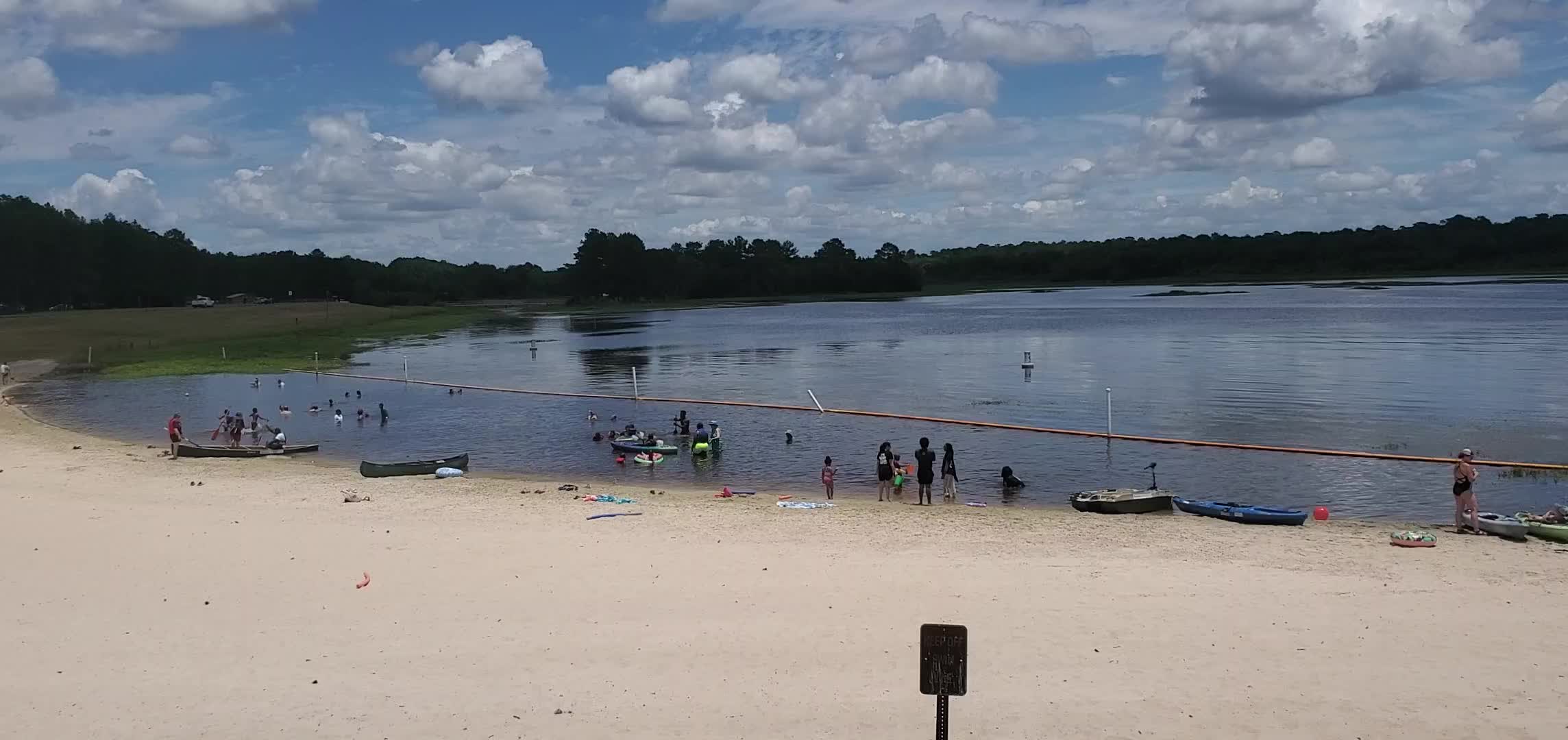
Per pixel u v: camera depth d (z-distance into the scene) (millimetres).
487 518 26375
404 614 17969
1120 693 14180
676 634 16750
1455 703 13773
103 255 175125
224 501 29391
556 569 20672
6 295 157625
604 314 190500
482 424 49781
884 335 110750
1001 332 110812
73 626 17484
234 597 19078
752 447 41656
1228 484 32875
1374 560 21172
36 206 185250
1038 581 19406
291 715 13867
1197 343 87500
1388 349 76375
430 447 42781
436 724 13562
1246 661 15266
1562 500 29797
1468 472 24297
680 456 39375
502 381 71750
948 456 30266
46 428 49625
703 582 19562
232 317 147000
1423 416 46219
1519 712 13492
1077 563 20891
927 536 23797
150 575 20609
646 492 31672
